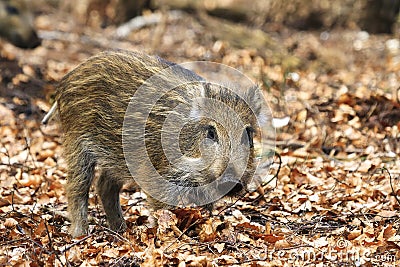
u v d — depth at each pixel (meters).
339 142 13.81
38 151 13.98
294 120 15.02
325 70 21.03
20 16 21.34
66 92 9.51
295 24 27.20
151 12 26.80
